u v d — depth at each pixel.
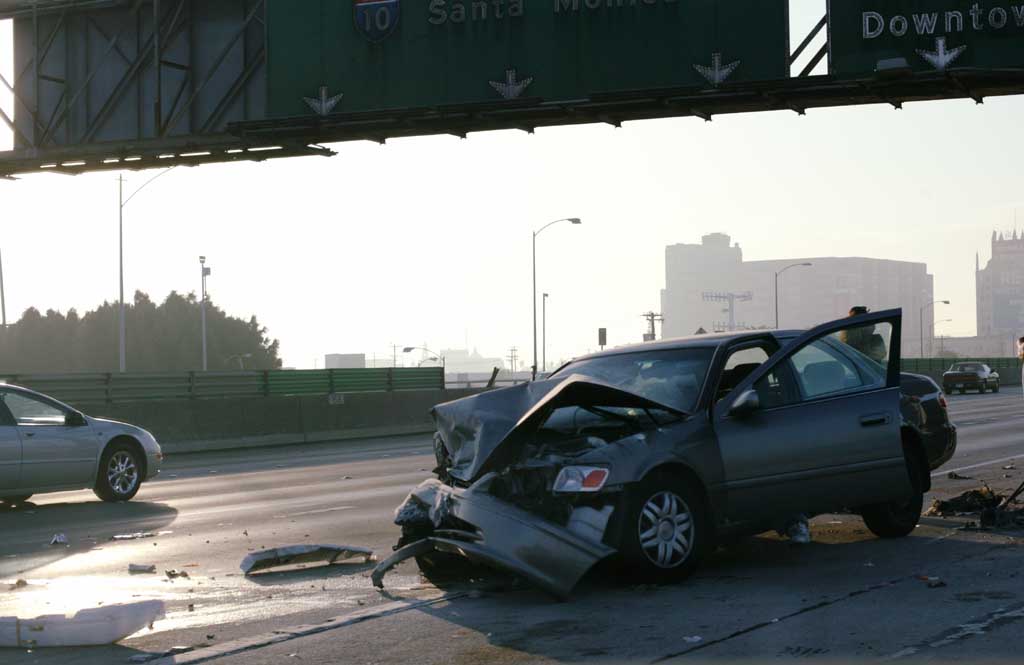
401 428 37.41
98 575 9.74
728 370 9.48
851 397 9.27
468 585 8.48
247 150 26.06
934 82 20.02
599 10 22.30
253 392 34.06
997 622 6.62
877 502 9.33
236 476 20.86
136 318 121.94
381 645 6.65
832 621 6.80
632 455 7.95
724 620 6.95
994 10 19.88
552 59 22.62
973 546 9.40
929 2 20.17
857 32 20.52
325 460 24.64
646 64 21.95
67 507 15.62
